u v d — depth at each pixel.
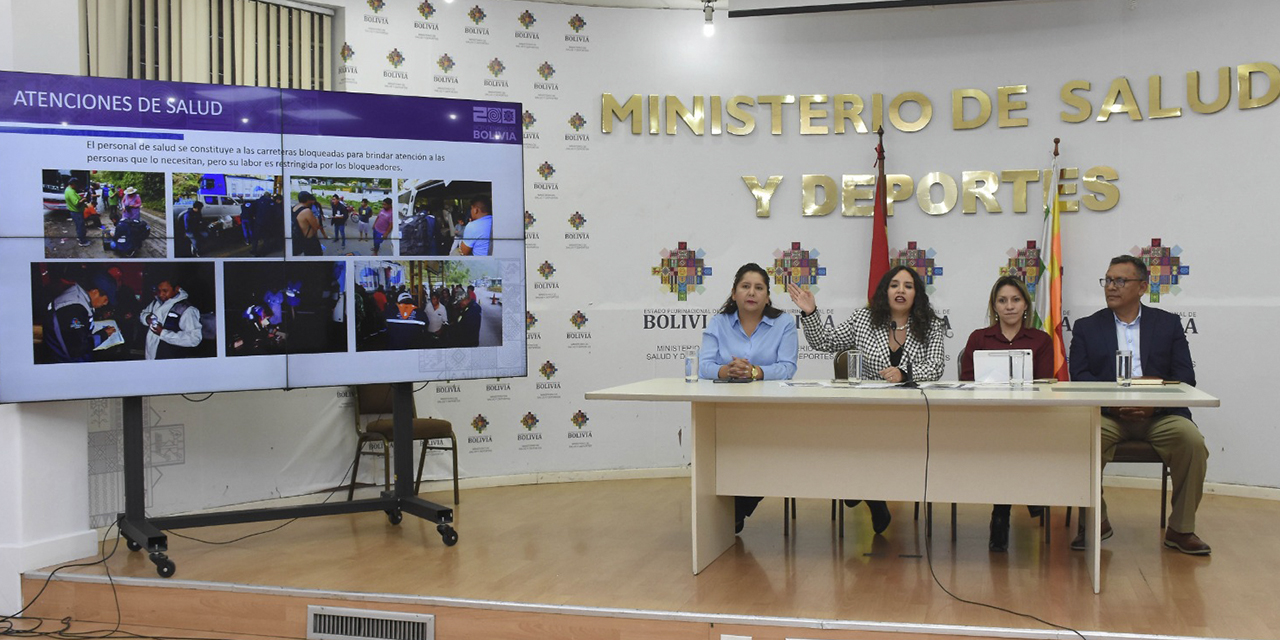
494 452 6.32
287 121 4.50
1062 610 3.36
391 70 6.03
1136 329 4.75
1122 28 6.05
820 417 4.11
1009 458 3.88
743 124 6.51
